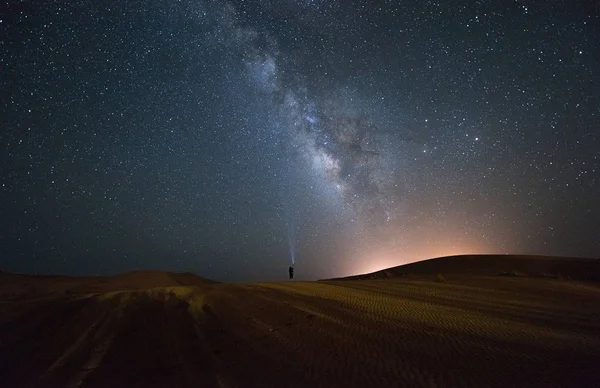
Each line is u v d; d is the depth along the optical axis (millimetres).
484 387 6246
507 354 7859
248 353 8570
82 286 29484
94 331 11148
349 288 18500
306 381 6836
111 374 7609
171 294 17281
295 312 12562
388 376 6875
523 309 13125
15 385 7391
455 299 15188
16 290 26141
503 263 32156
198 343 9523
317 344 8977
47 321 12875
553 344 8594
